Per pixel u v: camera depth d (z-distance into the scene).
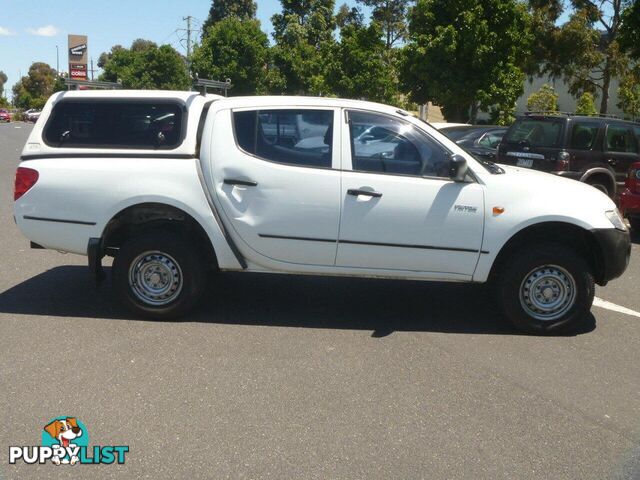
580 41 28.28
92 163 5.57
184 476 3.45
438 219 5.41
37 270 7.30
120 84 6.51
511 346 5.39
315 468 3.54
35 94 108.31
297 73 42.31
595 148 10.71
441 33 23.31
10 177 16.23
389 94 31.11
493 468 3.58
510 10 23.41
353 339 5.45
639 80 28.88
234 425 3.96
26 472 3.46
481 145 13.40
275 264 5.59
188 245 5.62
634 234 10.59
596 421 4.14
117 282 5.67
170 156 5.55
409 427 4.00
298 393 4.41
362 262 5.53
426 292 6.84
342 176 5.41
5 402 4.19
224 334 5.47
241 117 5.52
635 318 6.25
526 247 5.56
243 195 5.46
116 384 4.47
